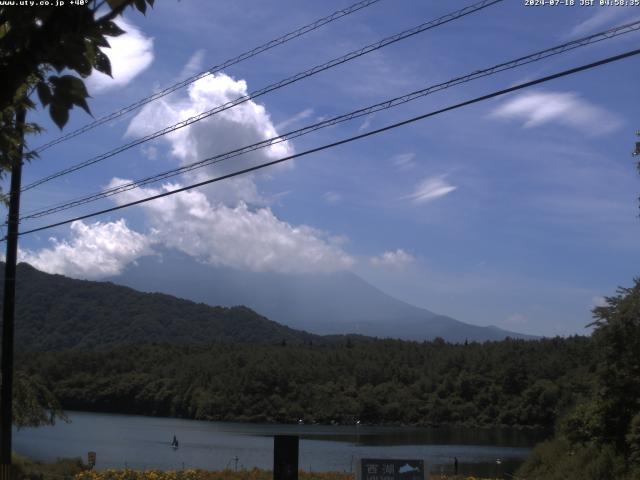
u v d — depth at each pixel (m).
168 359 152.12
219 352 153.38
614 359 23.12
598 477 21.09
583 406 24.23
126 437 83.06
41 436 81.50
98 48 3.78
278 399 125.75
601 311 23.44
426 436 94.44
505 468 49.81
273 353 146.62
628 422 22.53
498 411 110.75
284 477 11.44
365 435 95.69
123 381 141.25
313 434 96.56
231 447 70.19
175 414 132.50
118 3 3.64
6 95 3.51
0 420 19.86
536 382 109.00
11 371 20.20
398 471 11.08
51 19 3.50
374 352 145.88
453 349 140.12
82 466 29.75
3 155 4.98
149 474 24.62
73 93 3.67
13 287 20.34
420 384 124.19
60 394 140.38
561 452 24.47
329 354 144.75
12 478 19.52
